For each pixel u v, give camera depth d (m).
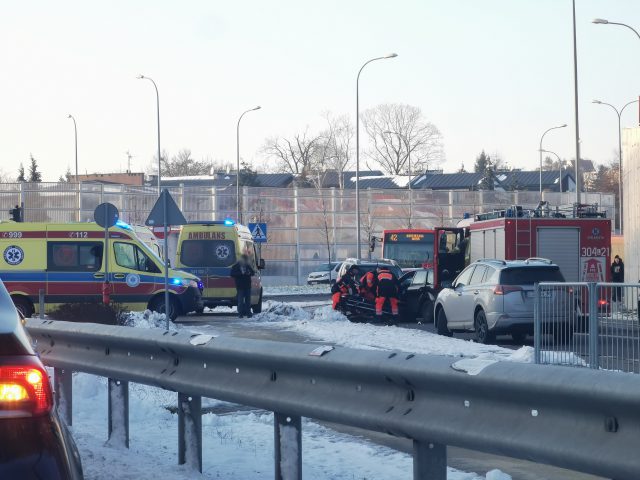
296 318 37.88
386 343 25.06
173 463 9.77
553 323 17.86
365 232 80.88
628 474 5.10
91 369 11.09
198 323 34.22
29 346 5.25
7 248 33.25
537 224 35.06
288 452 8.28
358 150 65.25
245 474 9.40
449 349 23.34
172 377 9.61
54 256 33.28
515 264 26.52
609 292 16.58
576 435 5.48
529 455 5.76
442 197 82.88
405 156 141.25
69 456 5.18
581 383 5.32
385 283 36.22
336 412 7.46
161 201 22.70
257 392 8.41
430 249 51.44
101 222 27.33
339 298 37.06
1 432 4.97
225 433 11.91
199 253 40.03
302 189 78.56
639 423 5.10
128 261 33.53
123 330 10.59
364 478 9.22
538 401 5.71
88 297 33.28
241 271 37.69
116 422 10.69
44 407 5.11
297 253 78.31
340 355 7.45
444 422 6.46
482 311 26.62
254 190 76.69
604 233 35.41
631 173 43.03
